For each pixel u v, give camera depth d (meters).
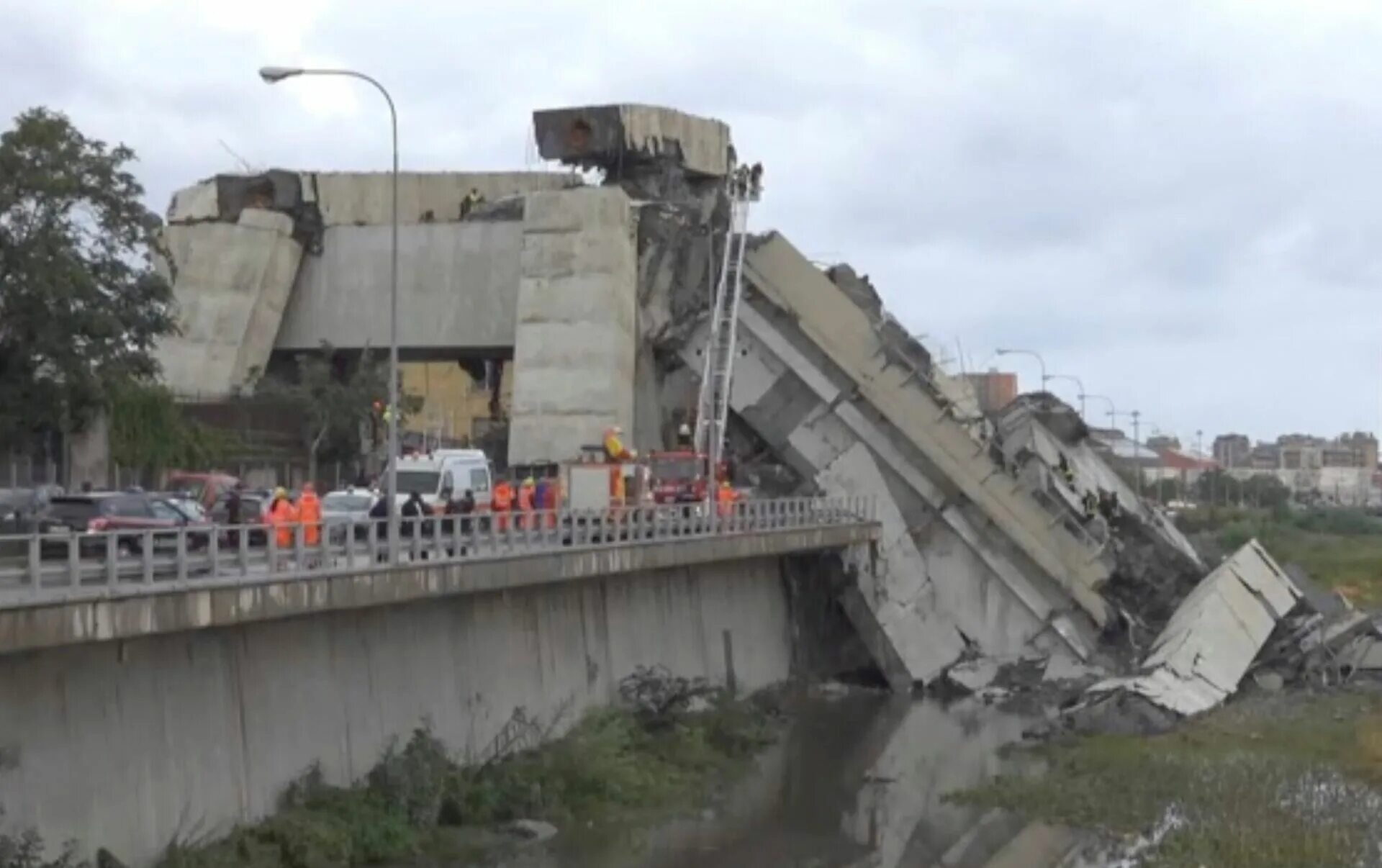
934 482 101.94
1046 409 141.38
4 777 38.09
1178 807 61.78
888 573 100.56
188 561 42.72
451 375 154.62
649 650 77.94
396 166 54.50
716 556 79.00
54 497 54.75
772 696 90.62
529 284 99.62
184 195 109.88
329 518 54.62
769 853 55.88
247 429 98.25
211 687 46.31
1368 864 51.97
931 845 57.34
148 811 43.34
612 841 56.31
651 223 103.31
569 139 107.81
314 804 49.59
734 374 105.31
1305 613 111.19
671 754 70.50
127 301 71.06
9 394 68.06
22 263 67.19
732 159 116.56
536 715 65.56
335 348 108.19
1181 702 84.06
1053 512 101.81
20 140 68.25
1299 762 70.44
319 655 51.66
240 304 104.19
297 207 108.62
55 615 36.78
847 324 103.38
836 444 103.56
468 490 72.56
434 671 58.38
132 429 82.88
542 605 66.94
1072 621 100.44
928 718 88.81
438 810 53.91
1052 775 69.56
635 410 102.56
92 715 41.34
